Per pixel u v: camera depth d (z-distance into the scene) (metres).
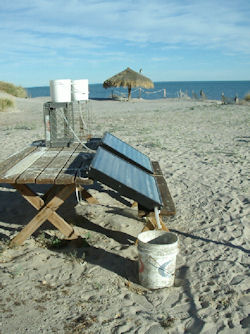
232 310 3.00
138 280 3.48
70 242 4.22
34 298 3.13
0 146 10.09
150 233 3.54
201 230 4.63
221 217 5.01
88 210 5.27
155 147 10.09
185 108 23.89
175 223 4.88
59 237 4.39
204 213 5.18
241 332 2.74
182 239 4.41
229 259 3.87
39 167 4.08
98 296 3.19
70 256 3.88
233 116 18.42
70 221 4.85
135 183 3.41
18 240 4.08
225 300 3.13
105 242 4.25
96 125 14.97
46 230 4.59
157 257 3.23
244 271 3.62
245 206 5.39
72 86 5.15
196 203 5.58
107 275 3.54
